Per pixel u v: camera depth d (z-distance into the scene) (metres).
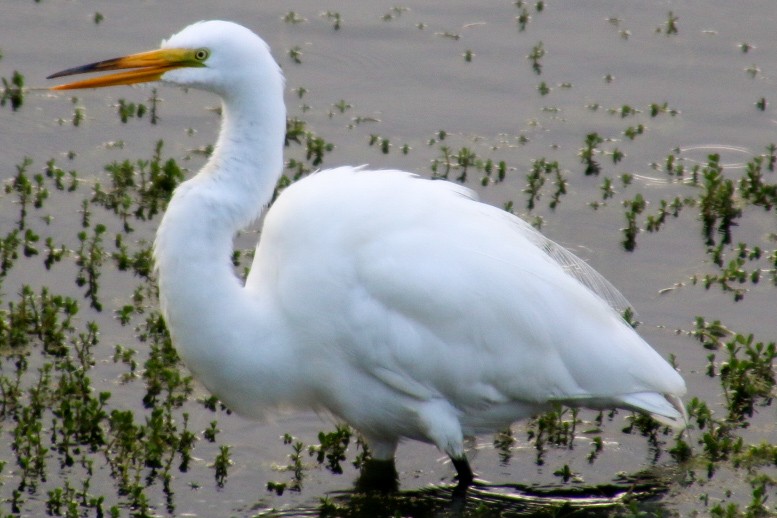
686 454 11.25
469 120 18.17
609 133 17.94
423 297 9.88
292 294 10.10
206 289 10.02
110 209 15.17
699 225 15.51
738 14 22.14
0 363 11.95
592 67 20.06
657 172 16.86
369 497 10.59
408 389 10.19
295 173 16.23
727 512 10.08
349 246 9.95
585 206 15.84
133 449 10.70
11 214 14.87
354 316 9.95
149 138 17.14
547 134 17.83
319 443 11.30
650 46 20.83
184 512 10.12
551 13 22.17
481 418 10.61
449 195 10.45
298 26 20.92
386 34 20.84
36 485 10.30
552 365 10.25
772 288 14.12
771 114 18.53
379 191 10.16
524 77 19.62
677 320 13.44
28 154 16.44
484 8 22.30
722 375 12.48
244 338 10.19
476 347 10.08
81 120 17.48
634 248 14.90
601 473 10.99
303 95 18.66
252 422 11.52
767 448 11.12
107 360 12.16
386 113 18.22
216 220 10.02
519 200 15.89
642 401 10.49
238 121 10.16
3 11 20.64
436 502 10.59
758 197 16.02
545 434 11.60
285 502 10.40
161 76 10.16
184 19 20.75
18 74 18.05
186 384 11.96
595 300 10.52
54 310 12.41
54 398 11.44
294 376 10.44
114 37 19.80
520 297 10.10
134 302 13.23
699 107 18.77
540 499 10.61
